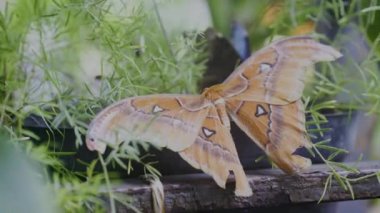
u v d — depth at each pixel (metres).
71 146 1.10
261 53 1.10
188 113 1.07
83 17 1.18
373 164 1.16
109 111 1.04
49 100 1.13
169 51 1.28
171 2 1.28
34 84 1.15
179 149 1.05
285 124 1.10
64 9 1.15
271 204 1.10
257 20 1.37
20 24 1.13
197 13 1.35
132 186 1.07
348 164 1.15
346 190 1.11
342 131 1.20
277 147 1.10
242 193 1.07
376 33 1.31
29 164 0.96
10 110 1.07
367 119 1.41
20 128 1.06
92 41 1.21
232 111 1.09
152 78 1.24
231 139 1.08
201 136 1.07
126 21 1.22
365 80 1.23
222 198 1.08
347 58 1.30
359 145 1.42
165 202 1.07
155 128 1.05
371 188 1.12
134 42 1.25
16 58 1.12
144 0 1.25
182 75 1.25
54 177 1.03
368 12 1.28
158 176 1.11
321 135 1.15
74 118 1.09
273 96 1.09
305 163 1.10
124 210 1.05
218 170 1.06
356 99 1.22
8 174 0.93
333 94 1.25
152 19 1.28
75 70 1.23
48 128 1.10
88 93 1.19
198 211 1.10
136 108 1.05
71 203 1.02
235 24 1.37
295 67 1.09
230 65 1.33
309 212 1.21
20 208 0.92
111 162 1.10
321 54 1.10
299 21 1.34
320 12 1.29
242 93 1.09
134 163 1.11
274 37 1.36
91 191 1.03
